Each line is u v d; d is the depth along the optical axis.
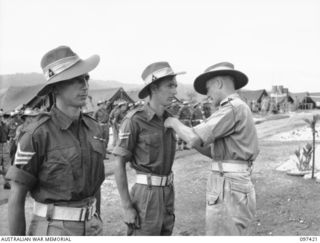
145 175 3.03
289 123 24.86
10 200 2.16
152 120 3.04
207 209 3.09
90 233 2.35
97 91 33.47
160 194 3.03
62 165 2.20
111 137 16.50
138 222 3.01
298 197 5.84
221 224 2.97
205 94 3.38
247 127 2.95
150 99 3.10
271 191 6.36
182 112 14.98
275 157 10.20
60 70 2.25
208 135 2.88
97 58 2.40
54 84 2.29
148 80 3.02
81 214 2.26
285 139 15.10
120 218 5.38
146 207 2.98
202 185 7.26
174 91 3.09
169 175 3.14
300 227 4.57
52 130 2.23
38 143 2.16
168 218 3.17
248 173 3.01
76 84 2.28
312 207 5.27
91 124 2.50
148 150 2.99
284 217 5.00
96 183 2.40
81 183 2.26
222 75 3.08
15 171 2.13
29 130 2.17
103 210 5.80
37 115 2.32
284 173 7.80
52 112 2.29
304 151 7.78
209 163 9.87
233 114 2.91
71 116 2.34
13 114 11.13
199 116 16.06
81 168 2.27
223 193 2.96
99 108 13.29
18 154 2.14
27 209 5.68
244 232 3.01
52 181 2.20
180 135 2.97
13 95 29.48
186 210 5.70
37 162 2.18
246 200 2.96
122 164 3.00
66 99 2.29
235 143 2.94
